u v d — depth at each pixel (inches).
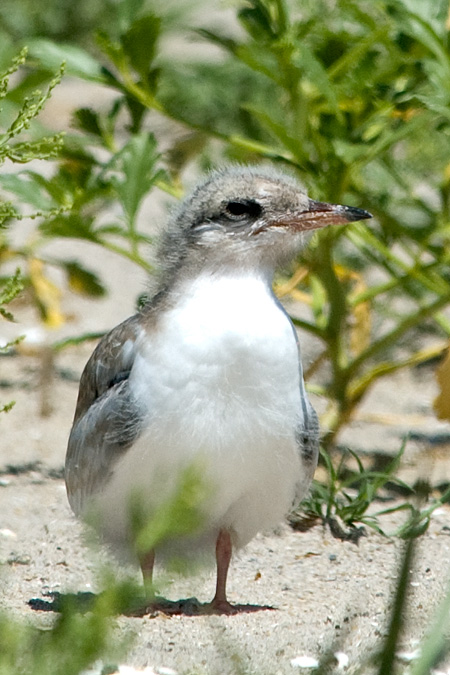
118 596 228.7
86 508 364.8
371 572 403.5
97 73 488.7
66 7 1053.2
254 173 372.2
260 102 810.8
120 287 747.4
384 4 485.1
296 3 530.0
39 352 629.3
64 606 229.9
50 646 227.1
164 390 341.4
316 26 492.7
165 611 349.4
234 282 352.5
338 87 473.1
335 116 470.6
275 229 358.0
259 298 350.6
